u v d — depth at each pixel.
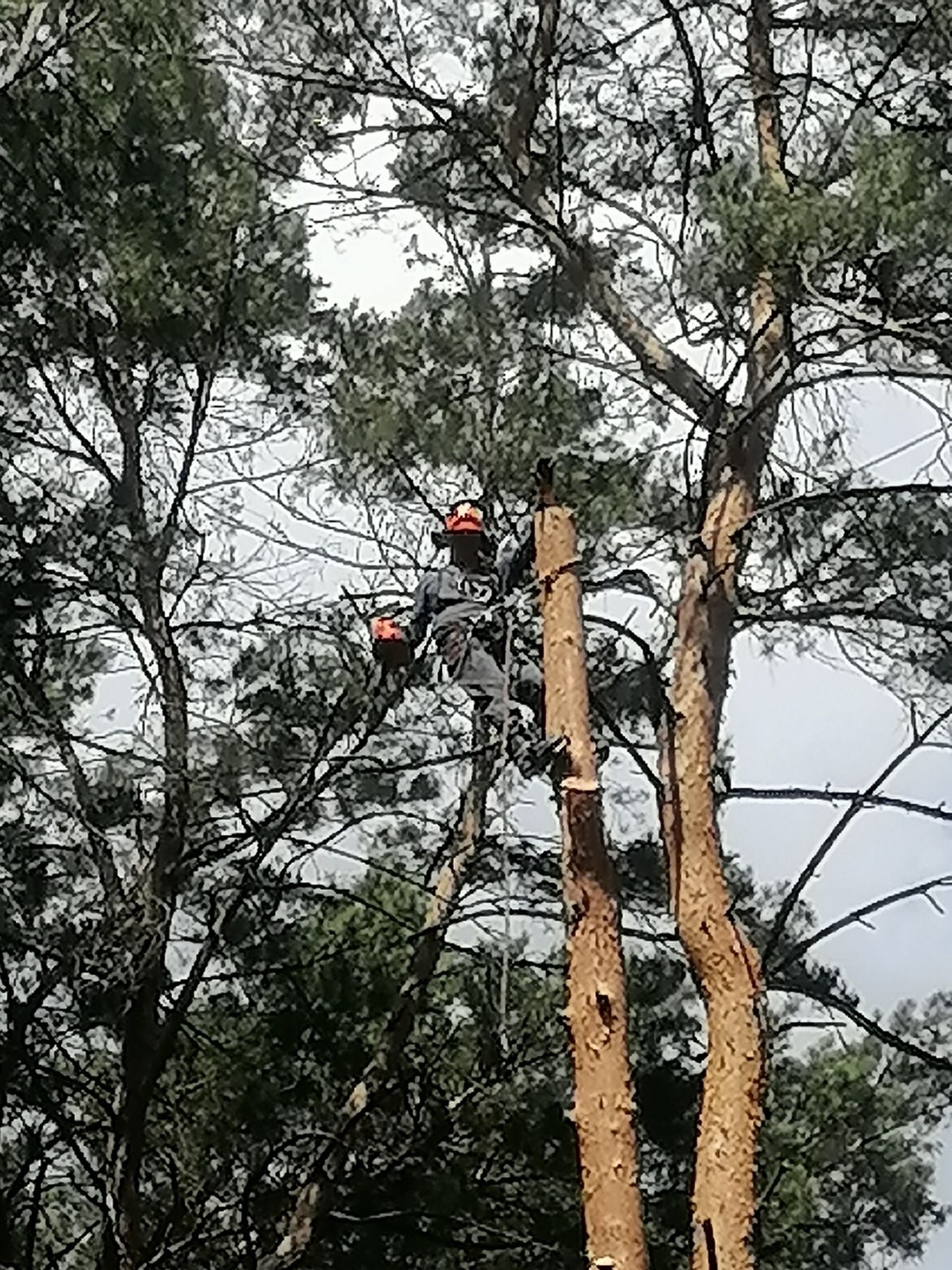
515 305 11.36
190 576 11.06
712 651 7.82
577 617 6.46
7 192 10.13
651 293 9.08
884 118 8.48
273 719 10.93
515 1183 11.27
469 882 10.88
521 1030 11.49
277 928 11.33
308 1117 11.27
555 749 6.19
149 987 9.83
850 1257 14.84
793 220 7.23
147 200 10.23
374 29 9.75
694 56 9.10
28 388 10.96
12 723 10.84
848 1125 14.03
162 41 10.14
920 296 7.47
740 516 8.16
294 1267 9.95
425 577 7.50
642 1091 11.44
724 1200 6.31
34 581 10.45
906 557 9.38
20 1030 9.21
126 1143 9.68
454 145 10.49
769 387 8.27
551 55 9.45
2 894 10.48
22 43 9.34
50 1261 9.99
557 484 10.69
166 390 11.09
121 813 11.00
